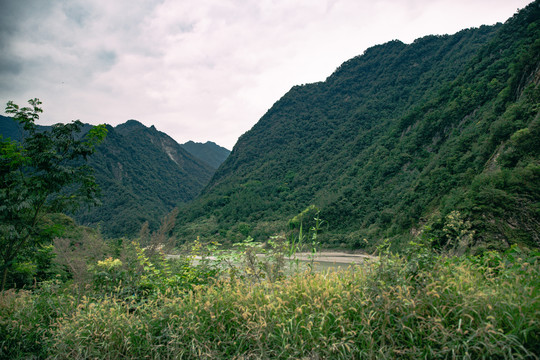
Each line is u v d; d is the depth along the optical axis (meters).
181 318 2.92
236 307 2.90
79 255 4.45
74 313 3.43
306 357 2.42
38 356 3.28
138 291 4.14
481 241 25.42
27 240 6.46
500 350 1.93
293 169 159.00
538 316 2.02
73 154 6.42
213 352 2.60
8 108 6.13
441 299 2.39
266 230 84.56
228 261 4.18
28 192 5.83
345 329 2.47
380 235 54.50
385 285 2.65
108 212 137.12
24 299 3.96
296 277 3.26
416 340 2.29
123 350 2.94
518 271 2.52
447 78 130.25
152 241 4.78
